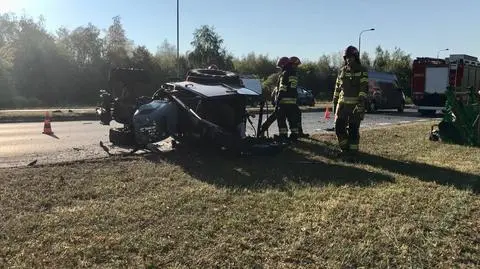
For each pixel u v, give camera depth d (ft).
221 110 31.76
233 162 29.32
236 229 17.20
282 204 20.16
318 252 15.47
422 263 15.02
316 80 235.40
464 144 38.86
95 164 28.07
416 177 25.88
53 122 66.90
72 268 14.03
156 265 14.29
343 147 32.53
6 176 24.62
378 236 16.83
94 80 193.98
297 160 30.25
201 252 15.23
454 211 19.67
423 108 91.66
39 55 185.06
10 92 161.58
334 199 21.08
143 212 18.81
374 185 23.77
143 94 39.93
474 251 16.02
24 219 17.93
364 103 31.45
